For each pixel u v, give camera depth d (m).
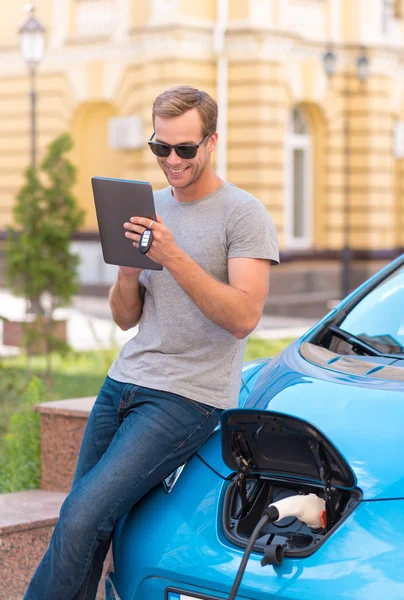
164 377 3.49
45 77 23.53
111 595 3.49
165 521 3.35
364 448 3.12
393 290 4.19
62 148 12.81
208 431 3.52
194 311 3.51
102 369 12.42
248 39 20.94
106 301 22.08
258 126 21.08
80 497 3.37
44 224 12.53
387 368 3.61
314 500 3.11
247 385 3.93
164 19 20.84
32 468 5.72
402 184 25.55
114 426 3.65
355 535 2.97
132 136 21.61
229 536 3.19
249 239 3.46
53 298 12.63
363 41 23.36
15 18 23.91
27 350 12.34
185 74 20.92
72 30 23.03
